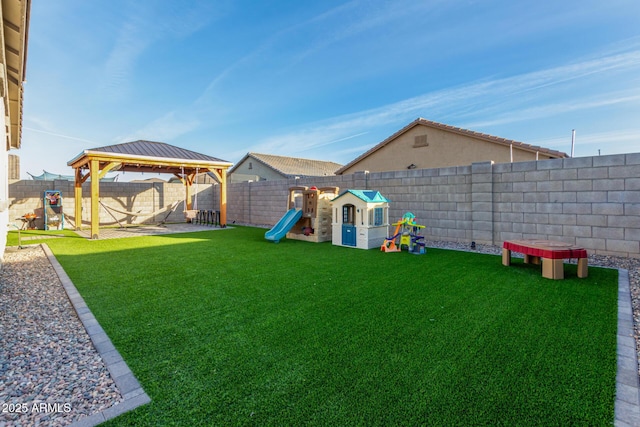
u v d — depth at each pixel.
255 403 1.77
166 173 14.49
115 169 12.03
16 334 2.73
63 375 2.09
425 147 12.56
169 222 14.31
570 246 4.64
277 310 3.26
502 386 1.91
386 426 1.57
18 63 4.81
